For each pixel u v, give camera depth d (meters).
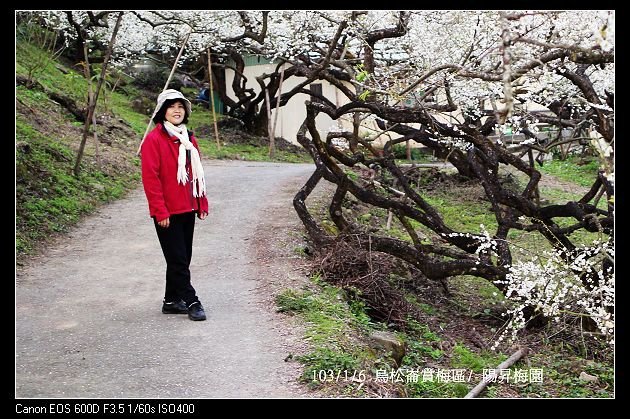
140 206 11.17
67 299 6.71
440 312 8.66
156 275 7.59
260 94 23.09
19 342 5.52
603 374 6.52
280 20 15.81
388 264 8.25
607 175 5.60
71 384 4.74
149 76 26.14
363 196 8.89
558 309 6.87
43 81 17.47
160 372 4.96
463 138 8.38
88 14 15.98
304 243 8.89
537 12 4.71
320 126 23.91
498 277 7.87
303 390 4.74
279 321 6.06
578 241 12.09
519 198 8.48
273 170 16.31
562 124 10.34
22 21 18.48
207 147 20.17
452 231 8.63
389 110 8.12
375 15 10.16
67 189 10.81
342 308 6.66
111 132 15.95
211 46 20.19
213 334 5.74
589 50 4.44
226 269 7.82
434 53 9.23
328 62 8.55
